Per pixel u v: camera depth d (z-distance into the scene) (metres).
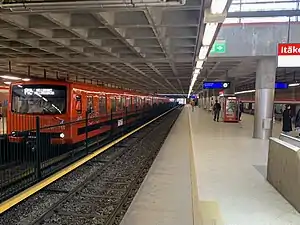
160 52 11.23
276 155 5.69
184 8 5.86
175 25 6.94
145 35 8.29
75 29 7.53
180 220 4.90
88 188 7.00
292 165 4.84
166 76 21.92
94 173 8.11
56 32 8.52
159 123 25.86
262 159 8.42
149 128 21.50
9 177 7.01
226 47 11.52
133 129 19.30
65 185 7.16
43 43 9.87
